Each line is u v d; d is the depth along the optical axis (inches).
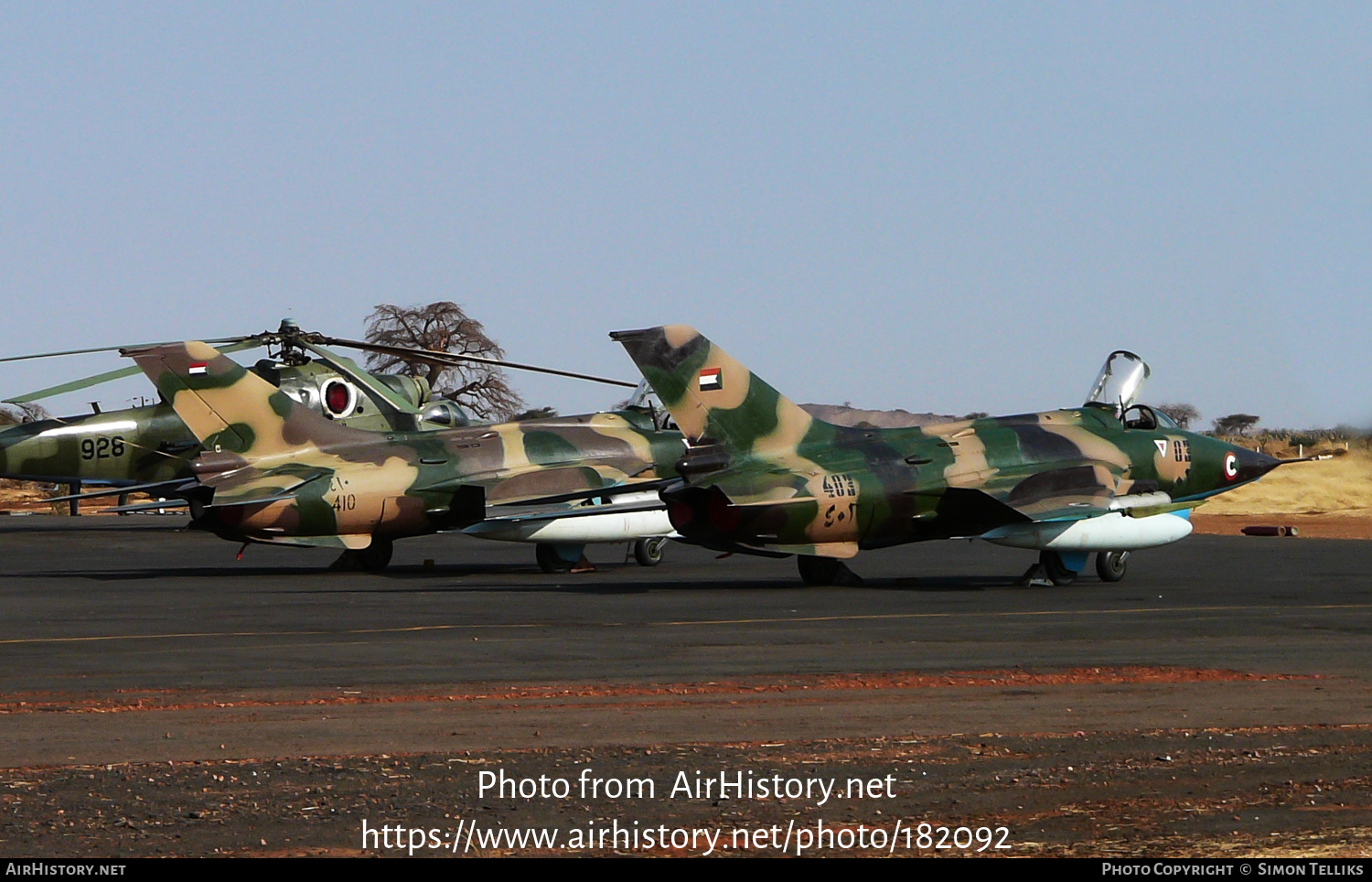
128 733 1208.2
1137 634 1950.1
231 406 3073.3
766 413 2719.0
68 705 1369.3
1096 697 1393.9
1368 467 7367.1
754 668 1622.8
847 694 1419.8
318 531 3041.3
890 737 1179.3
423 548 4111.7
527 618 2190.0
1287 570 3169.3
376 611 2299.5
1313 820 914.7
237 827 900.6
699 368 2655.0
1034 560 3540.8
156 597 2588.6
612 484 3353.8
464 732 1208.2
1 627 2082.9
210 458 3034.0
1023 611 2272.4
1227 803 957.8
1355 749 1128.8
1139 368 3206.2
